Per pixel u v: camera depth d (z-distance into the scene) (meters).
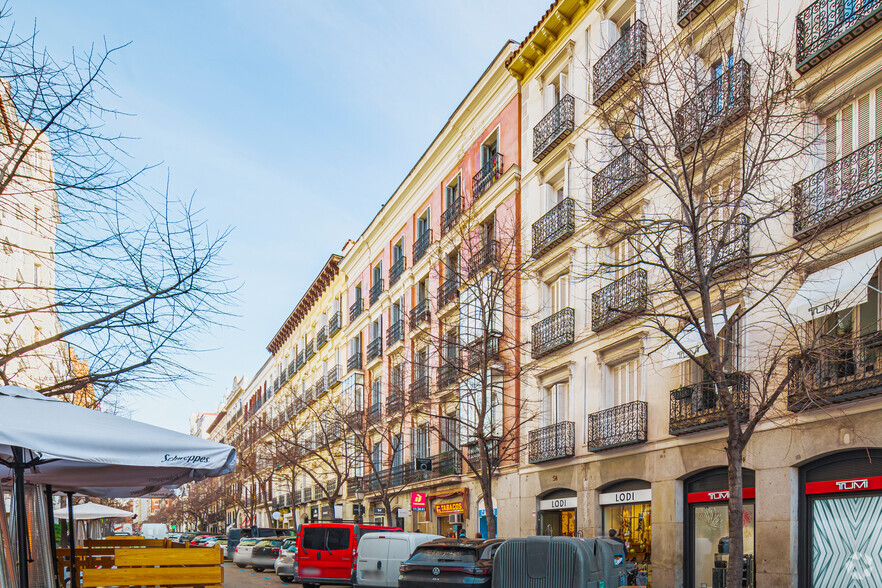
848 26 13.35
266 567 31.67
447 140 31.56
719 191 16.11
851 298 12.06
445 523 29.98
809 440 13.53
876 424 12.27
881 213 12.48
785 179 14.48
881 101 13.12
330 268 50.25
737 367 14.80
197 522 100.75
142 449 6.85
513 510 24.27
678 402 16.84
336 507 44.31
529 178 25.22
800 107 13.45
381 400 38.09
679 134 13.05
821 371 12.98
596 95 19.39
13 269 19.84
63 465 8.73
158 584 9.63
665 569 17.09
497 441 22.30
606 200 19.56
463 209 27.34
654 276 18.22
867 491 12.68
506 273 22.52
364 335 42.56
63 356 10.97
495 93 27.86
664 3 18.59
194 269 9.27
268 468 52.00
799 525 13.85
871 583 12.40
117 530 71.38
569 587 9.54
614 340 19.80
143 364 9.53
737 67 14.12
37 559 8.78
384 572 15.86
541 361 23.42
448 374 26.31
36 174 11.27
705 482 16.61
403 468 33.81
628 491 19.06
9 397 6.82
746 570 15.20
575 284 22.08
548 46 24.61
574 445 21.30
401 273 36.56
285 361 66.81
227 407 100.88
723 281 11.63
